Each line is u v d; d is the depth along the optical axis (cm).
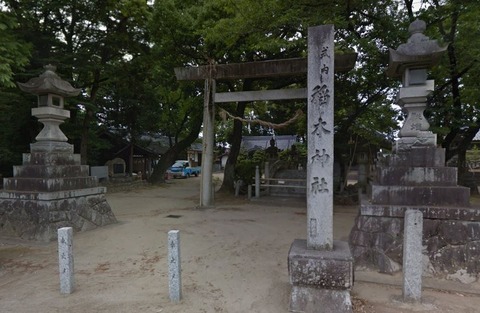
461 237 439
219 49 1220
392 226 467
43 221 625
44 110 682
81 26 1450
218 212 960
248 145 2848
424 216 456
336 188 1275
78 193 701
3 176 1494
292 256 346
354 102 1248
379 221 474
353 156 1307
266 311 347
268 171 1326
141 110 2114
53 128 705
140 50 1519
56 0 1259
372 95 1223
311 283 340
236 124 1473
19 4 1145
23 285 421
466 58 839
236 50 1203
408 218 368
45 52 1228
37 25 1267
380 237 469
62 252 391
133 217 884
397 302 365
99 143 1781
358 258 473
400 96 516
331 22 728
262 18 811
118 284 420
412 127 511
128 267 486
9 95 936
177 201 1223
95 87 1617
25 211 648
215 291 397
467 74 1008
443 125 1034
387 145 1416
